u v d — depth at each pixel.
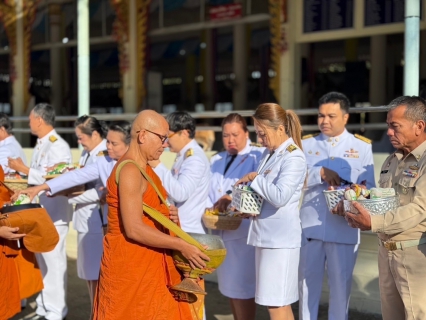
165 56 10.89
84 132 5.00
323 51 9.27
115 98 11.76
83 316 5.36
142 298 3.11
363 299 5.28
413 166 3.36
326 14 8.70
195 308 3.68
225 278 4.45
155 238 3.06
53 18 11.77
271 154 3.95
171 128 4.45
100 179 4.69
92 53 11.70
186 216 4.37
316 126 6.93
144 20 10.44
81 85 7.21
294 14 8.94
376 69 9.07
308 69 9.23
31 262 4.58
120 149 4.47
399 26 8.17
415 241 3.32
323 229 4.28
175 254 3.24
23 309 5.56
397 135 3.37
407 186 3.37
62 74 11.93
